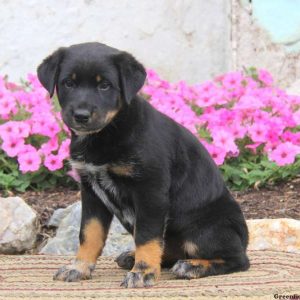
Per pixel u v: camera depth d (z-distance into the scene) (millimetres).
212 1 8898
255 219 5902
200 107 7410
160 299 4133
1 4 8773
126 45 8898
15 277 4793
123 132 4492
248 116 6973
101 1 8852
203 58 8969
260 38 8672
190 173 4809
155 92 7195
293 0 8594
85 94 4430
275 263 5133
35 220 5898
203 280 4551
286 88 8617
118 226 5820
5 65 8812
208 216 4824
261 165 6836
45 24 8828
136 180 4516
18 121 6953
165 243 4855
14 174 6785
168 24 8906
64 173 6816
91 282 4602
